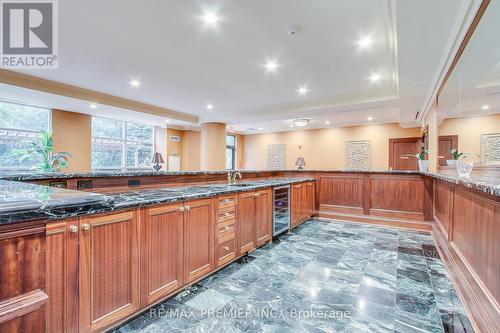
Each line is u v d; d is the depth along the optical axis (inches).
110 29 107.7
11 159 210.5
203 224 90.1
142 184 102.4
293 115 257.6
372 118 300.2
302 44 119.2
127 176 96.5
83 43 120.3
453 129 147.9
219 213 98.1
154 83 177.3
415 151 311.7
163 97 213.9
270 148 422.6
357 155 346.6
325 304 78.4
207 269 91.9
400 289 88.6
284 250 127.6
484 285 66.2
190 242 84.2
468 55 107.7
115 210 61.6
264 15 96.2
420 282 94.1
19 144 213.6
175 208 78.4
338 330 65.9
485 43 97.3
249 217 118.6
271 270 103.1
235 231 108.3
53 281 50.9
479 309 66.8
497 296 58.1
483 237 68.2
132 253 65.7
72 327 53.7
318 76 159.9
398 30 90.6
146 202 68.8
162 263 74.2
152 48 124.6
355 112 263.6
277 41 116.3
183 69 151.6
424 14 80.8
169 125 322.7
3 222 25.3
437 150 166.1
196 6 91.2
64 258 52.4
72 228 53.6
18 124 213.3
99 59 137.6
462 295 81.4
